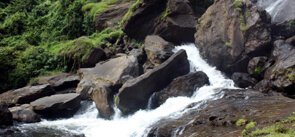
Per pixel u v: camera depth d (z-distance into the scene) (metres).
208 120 15.42
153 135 15.90
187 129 15.09
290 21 21.11
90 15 32.25
